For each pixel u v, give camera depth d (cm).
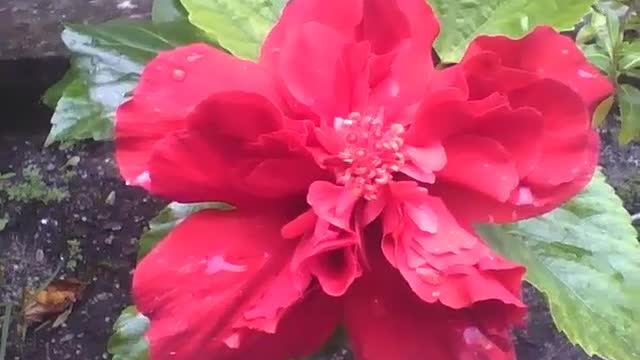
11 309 45
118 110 23
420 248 21
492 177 22
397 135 22
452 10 27
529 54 23
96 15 49
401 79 23
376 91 23
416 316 23
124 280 46
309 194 21
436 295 21
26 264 47
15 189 48
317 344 23
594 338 26
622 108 37
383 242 21
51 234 47
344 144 22
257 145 22
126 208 48
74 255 47
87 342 45
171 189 23
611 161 47
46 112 50
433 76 23
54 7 50
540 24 27
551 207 23
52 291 46
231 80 23
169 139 22
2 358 43
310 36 22
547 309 43
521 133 22
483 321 22
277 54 23
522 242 27
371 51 23
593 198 28
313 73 22
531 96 22
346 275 21
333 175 22
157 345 23
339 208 21
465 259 21
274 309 21
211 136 22
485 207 23
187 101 23
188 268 23
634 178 46
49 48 48
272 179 22
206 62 23
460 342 22
